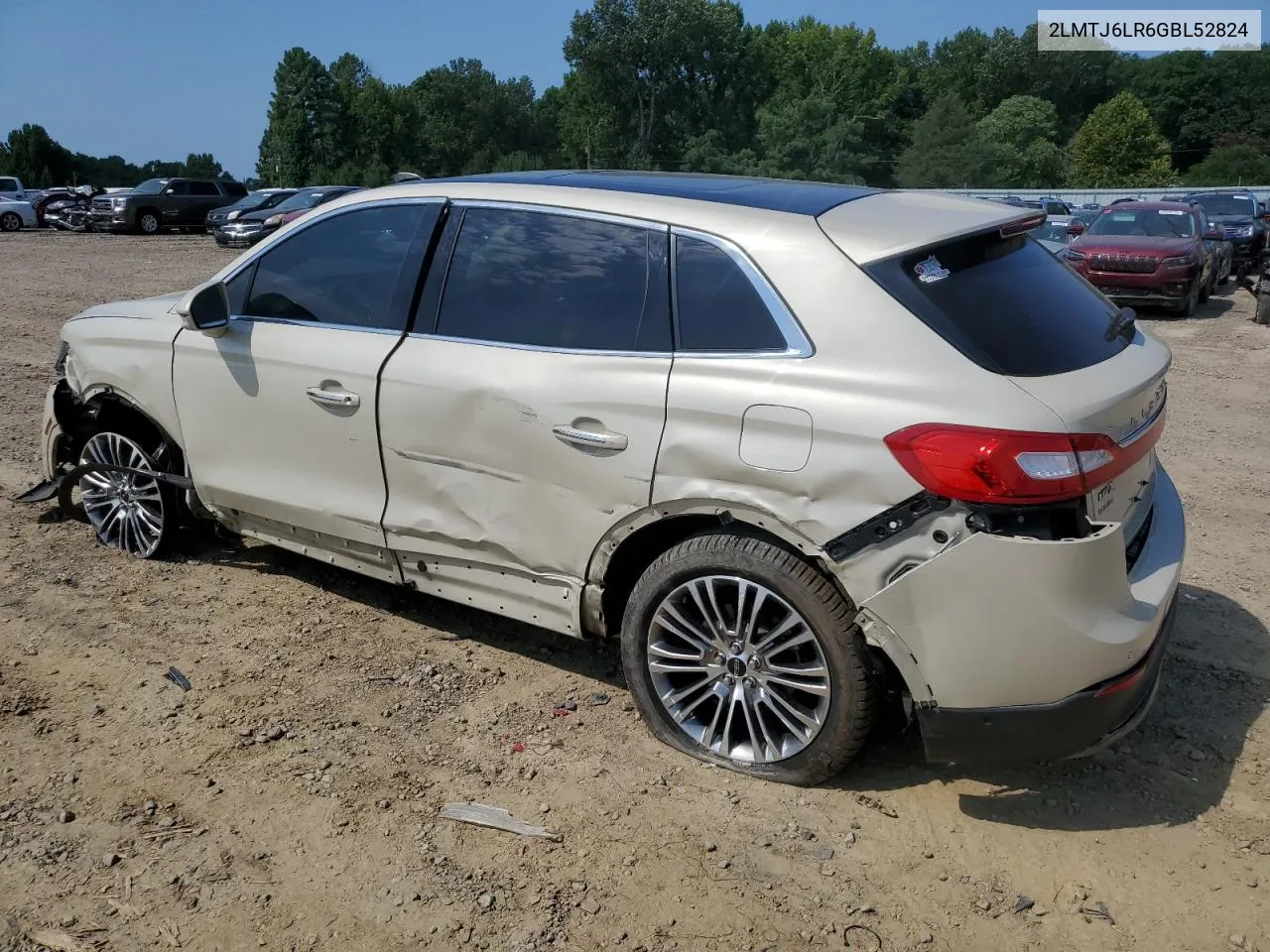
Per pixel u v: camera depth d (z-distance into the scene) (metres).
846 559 3.03
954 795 3.36
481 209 3.90
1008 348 3.04
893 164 89.12
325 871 2.95
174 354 4.58
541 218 3.75
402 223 4.08
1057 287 3.48
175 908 2.79
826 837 3.14
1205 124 103.62
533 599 3.75
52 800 3.22
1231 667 4.23
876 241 3.18
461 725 3.72
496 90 103.38
